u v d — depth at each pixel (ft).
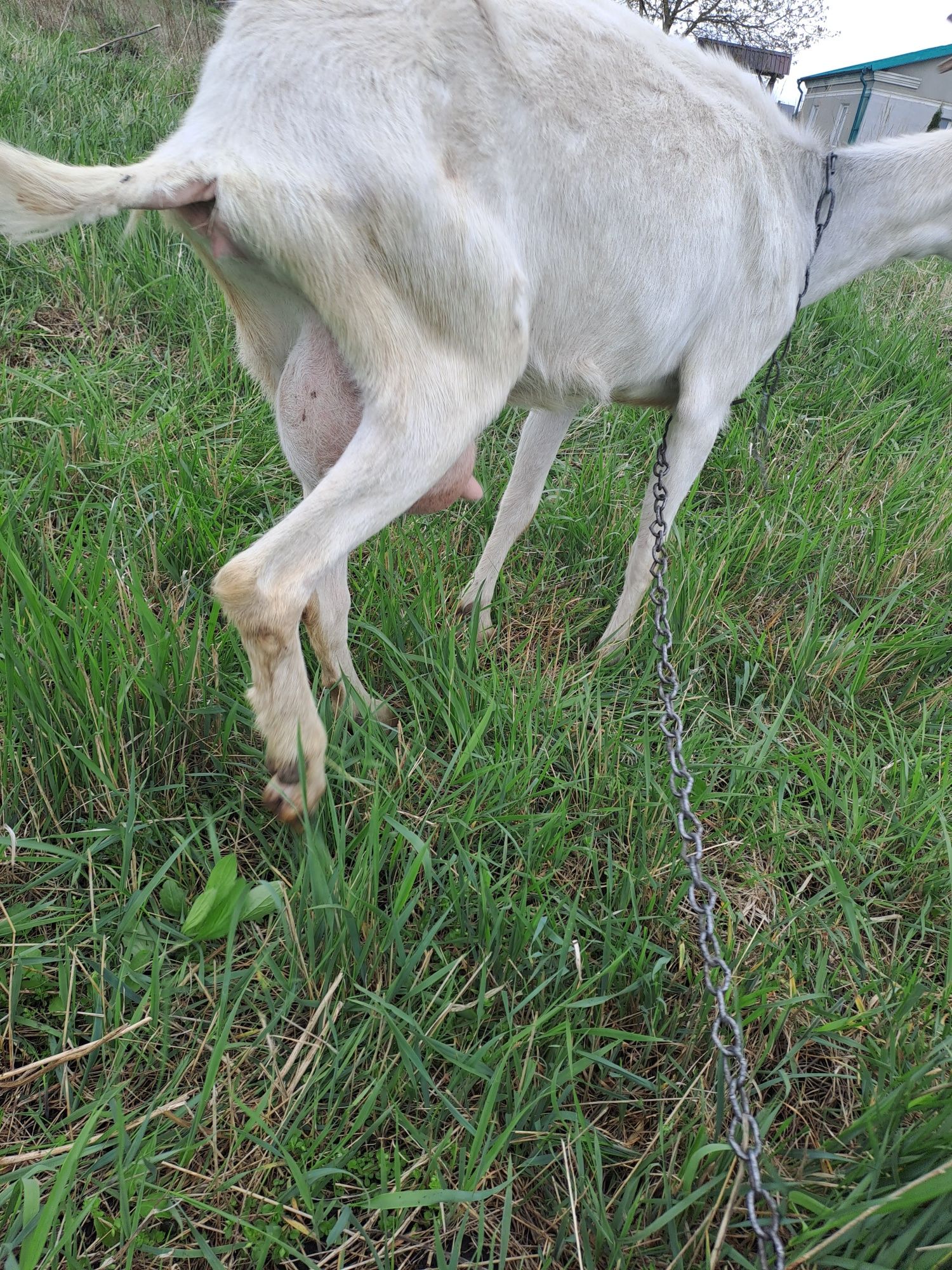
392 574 7.93
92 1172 4.28
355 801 6.06
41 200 4.80
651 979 5.36
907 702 8.48
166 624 6.72
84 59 19.51
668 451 8.17
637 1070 5.33
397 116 5.13
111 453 8.72
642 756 6.97
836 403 13.10
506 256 5.73
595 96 6.03
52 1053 4.77
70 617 6.08
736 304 7.59
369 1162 4.62
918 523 10.44
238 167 4.91
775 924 6.22
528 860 5.95
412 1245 4.45
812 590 9.34
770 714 8.33
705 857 6.68
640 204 6.36
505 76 5.56
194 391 10.28
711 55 7.48
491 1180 4.70
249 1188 4.39
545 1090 4.76
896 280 19.27
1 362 10.05
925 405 13.67
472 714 7.03
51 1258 3.76
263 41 5.09
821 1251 4.04
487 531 9.65
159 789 6.13
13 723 5.69
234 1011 4.60
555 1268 4.42
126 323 11.55
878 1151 4.48
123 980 5.00
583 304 6.59
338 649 6.77
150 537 7.72
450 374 5.68
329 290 5.18
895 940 6.28
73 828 5.89
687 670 8.26
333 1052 4.87
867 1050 5.32
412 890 5.69
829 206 8.29
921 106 44.01
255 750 6.29
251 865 6.02
